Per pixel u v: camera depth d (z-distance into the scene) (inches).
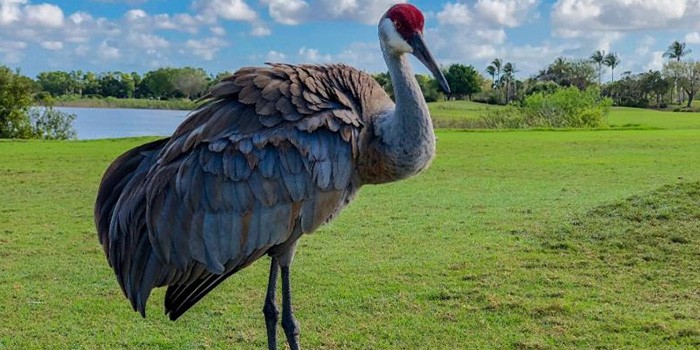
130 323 304.0
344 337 285.6
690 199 479.8
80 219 529.3
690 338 274.7
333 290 343.3
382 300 327.6
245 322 305.1
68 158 970.1
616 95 4042.8
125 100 3403.1
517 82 3459.6
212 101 217.3
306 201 210.2
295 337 230.7
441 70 225.8
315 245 434.3
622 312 304.8
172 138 218.2
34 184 712.4
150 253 213.8
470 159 933.8
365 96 221.5
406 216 526.9
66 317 311.0
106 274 375.9
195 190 204.8
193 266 209.8
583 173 768.9
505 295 329.7
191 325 301.9
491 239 444.5
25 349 276.4
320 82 214.8
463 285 346.9
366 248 427.5
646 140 1222.9
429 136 221.5
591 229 442.3
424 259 398.9
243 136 204.8
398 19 227.9
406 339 282.7
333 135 211.0
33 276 371.6
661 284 343.3
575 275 359.6
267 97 208.2
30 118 1850.4
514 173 777.6
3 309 319.9
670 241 408.5
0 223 511.2
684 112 3036.4
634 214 459.8
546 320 297.6
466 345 275.4
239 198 204.2
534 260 389.1
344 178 213.6
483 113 2119.8
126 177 230.7
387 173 221.5
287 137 205.5
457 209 553.3
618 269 368.2
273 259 231.5
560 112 1909.4
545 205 560.4
